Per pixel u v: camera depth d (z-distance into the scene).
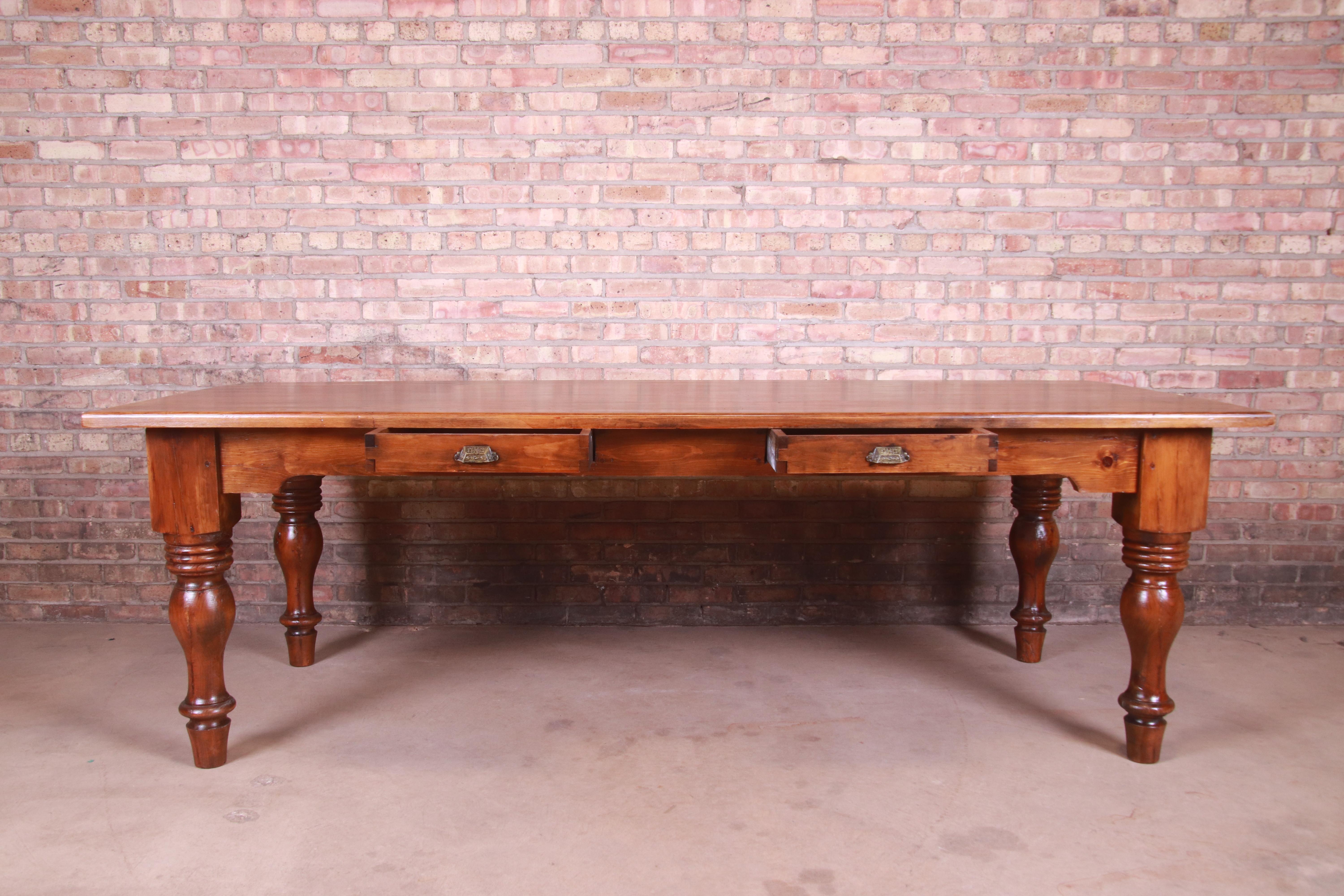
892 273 3.14
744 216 3.11
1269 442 3.21
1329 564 3.24
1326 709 2.54
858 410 2.13
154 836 1.88
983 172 3.10
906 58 3.06
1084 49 3.06
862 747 2.29
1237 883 1.74
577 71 3.05
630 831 1.90
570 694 2.62
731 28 3.04
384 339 3.15
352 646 3.02
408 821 1.94
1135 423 2.05
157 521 2.09
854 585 3.24
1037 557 2.84
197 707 2.14
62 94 3.04
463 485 3.19
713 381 3.04
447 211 3.11
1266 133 3.08
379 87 3.06
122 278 3.12
